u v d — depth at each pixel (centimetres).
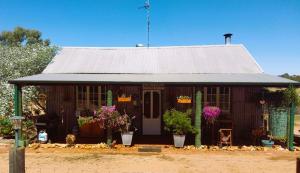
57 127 1446
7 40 4600
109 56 1659
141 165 976
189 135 1449
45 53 1823
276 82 1173
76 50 1731
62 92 1510
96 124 1434
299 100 1194
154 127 1497
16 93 1237
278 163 1009
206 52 1675
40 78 1270
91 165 972
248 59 1573
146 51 1727
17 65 1750
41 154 1120
